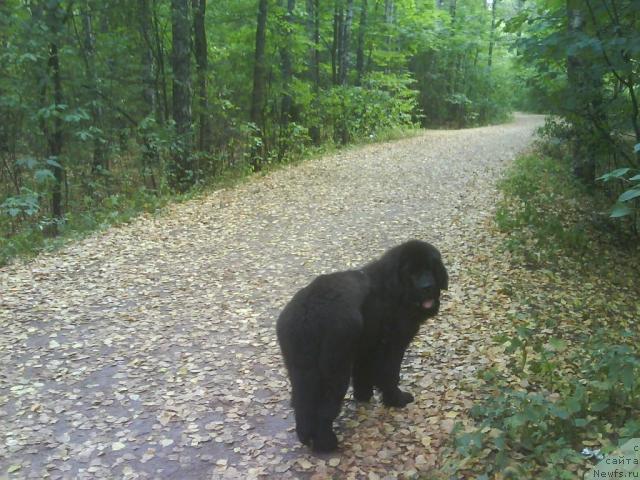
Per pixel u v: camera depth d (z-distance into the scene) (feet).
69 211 23.24
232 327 12.04
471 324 11.30
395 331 8.12
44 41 21.34
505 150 34.30
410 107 48.06
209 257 16.35
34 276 15.02
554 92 17.34
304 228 18.90
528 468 6.72
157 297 13.65
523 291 12.68
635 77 14.39
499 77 70.54
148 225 19.51
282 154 31.48
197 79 26.86
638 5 13.08
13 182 25.17
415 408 8.70
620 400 7.65
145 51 26.91
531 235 16.08
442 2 69.51
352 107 39.63
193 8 26.71
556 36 14.12
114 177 26.45
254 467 7.81
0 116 23.66
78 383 10.11
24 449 8.40
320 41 44.19
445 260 14.85
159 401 9.48
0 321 12.43
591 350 9.29
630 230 16.89
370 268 8.25
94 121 24.73
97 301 13.46
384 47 52.11
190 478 7.71
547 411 7.17
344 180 25.96
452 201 21.35
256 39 29.60
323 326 7.25
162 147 23.99
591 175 21.22
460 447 6.80
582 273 13.84
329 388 7.48
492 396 8.54
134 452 8.28
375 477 7.38
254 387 9.77
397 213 20.20
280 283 14.34
